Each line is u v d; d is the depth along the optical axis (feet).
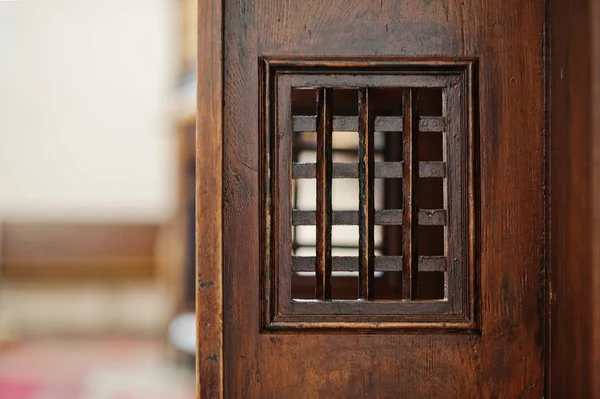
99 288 15.90
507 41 3.56
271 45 3.54
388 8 3.58
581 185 3.13
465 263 3.52
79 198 16.21
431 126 3.56
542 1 3.57
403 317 3.50
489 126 3.54
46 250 15.76
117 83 16.21
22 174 16.08
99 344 14.66
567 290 3.27
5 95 16.03
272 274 3.50
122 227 16.05
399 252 4.01
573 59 3.22
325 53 3.56
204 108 3.43
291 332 3.51
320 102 3.54
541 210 3.54
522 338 3.51
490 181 3.54
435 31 3.57
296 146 4.06
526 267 3.53
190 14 11.50
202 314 3.41
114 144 16.30
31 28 15.99
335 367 3.51
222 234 3.43
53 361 13.14
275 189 3.52
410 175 3.53
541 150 3.55
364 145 3.53
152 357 13.43
